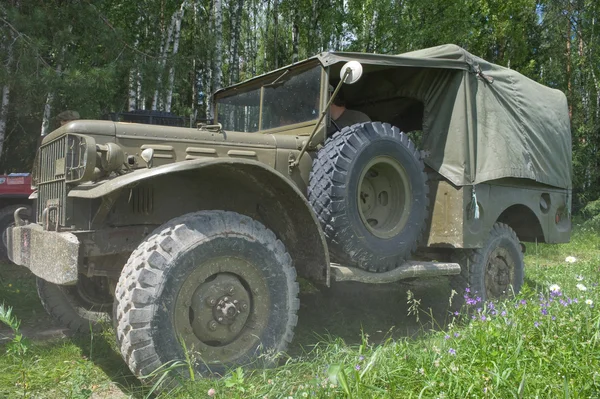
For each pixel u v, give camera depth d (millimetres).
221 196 3623
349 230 3668
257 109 4758
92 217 3236
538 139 5055
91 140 3092
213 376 2857
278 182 3234
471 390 2355
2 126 8523
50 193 3516
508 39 18594
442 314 4887
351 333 4238
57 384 2975
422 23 15680
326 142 3910
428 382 2416
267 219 3635
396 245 3922
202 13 15883
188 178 3531
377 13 15117
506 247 4922
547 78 18734
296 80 4355
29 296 5145
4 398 2764
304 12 17219
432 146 4648
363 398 2324
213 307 2939
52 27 8398
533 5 17797
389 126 4082
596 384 2396
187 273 2838
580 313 3234
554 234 5473
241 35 21781
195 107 17234
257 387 2646
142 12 13836
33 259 3215
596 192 16922
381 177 4160
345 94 5543
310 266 3492
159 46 14352
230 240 2988
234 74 15758
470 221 4469
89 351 3594
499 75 4852
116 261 3506
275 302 3145
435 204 4578
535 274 6586
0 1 8094
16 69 7602
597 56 17672
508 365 2613
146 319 2691
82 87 7703
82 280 4145
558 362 2637
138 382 3078
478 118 4574
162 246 2818
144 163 3400
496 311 3473
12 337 3957
